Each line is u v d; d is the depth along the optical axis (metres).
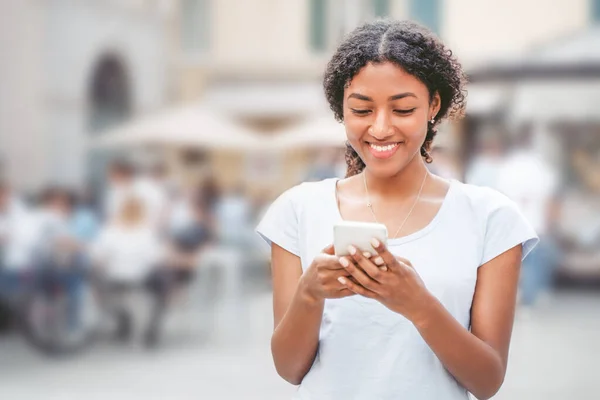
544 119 15.10
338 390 2.43
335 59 2.50
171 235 11.77
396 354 2.40
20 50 15.96
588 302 13.75
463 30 22.30
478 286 2.49
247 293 15.11
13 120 15.84
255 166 22.72
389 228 2.53
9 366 9.78
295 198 2.64
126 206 10.72
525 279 13.19
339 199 2.62
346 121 2.47
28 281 10.31
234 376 9.16
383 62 2.38
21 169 15.91
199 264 11.61
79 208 11.93
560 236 15.12
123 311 11.16
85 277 10.53
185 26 23.27
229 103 22.72
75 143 17.62
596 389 8.31
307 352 2.46
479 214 2.50
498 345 2.44
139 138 17.28
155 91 21.56
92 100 19.14
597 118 14.92
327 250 2.25
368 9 22.80
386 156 2.42
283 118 23.41
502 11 22.08
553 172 16.33
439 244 2.47
